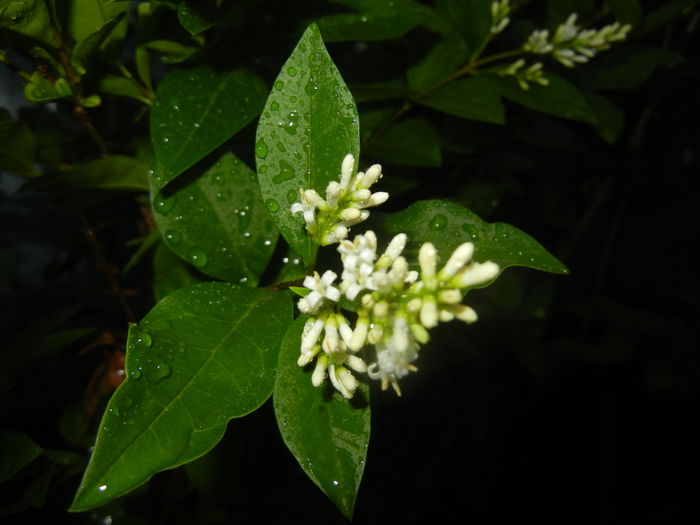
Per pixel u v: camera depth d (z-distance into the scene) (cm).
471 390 33
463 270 11
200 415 10
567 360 39
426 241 13
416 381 34
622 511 36
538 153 33
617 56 24
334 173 12
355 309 11
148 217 19
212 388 11
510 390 35
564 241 39
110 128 20
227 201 14
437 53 19
